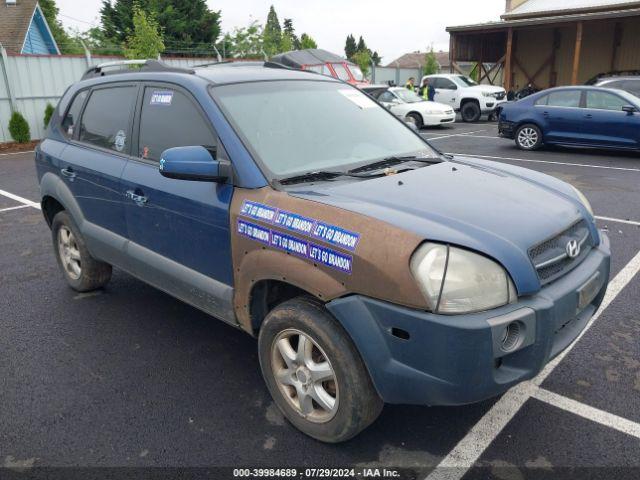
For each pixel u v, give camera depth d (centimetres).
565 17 2175
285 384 282
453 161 358
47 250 593
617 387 319
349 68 1856
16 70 1523
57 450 274
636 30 2372
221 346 376
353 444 275
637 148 1112
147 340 385
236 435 283
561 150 1262
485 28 2397
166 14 3328
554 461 261
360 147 338
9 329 405
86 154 401
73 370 348
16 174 1072
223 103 314
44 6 4128
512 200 277
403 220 236
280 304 272
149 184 336
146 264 353
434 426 288
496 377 228
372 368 234
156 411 304
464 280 220
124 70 409
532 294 234
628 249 551
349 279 235
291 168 297
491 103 2038
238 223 281
